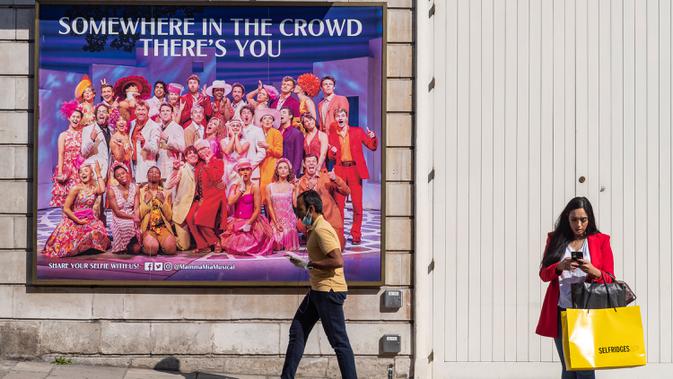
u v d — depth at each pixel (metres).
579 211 6.85
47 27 7.98
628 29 8.26
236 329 8.10
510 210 8.26
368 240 8.05
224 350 8.10
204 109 8.03
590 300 6.71
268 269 8.05
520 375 8.27
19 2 8.03
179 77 8.03
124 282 8.02
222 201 8.03
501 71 8.25
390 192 8.12
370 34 8.05
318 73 8.05
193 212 8.03
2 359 8.07
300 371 8.14
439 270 8.25
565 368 6.93
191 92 8.03
